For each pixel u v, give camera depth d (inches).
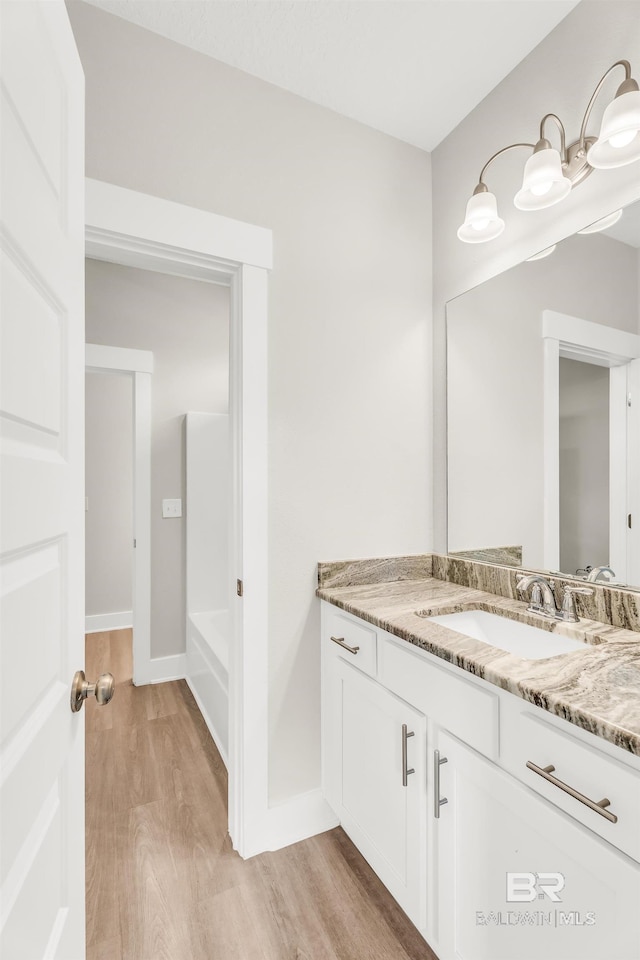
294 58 58.8
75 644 30.9
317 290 65.7
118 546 156.8
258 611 60.9
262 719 61.0
